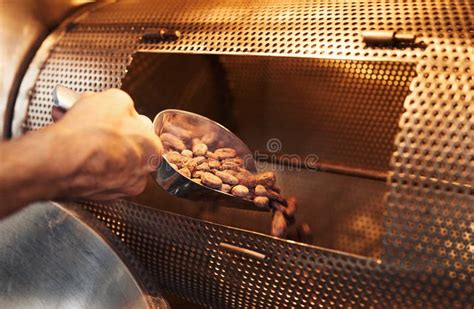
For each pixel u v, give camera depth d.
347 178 0.83
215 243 0.56
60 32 0.72
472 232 0.46
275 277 0.55
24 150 0.43
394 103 0.78
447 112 0.46
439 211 0.47
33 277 0.60
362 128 0.82
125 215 0.62
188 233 0.58
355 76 0.79
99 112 0.46
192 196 0.59
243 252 0.54
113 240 0.59
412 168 0.47
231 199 0.61
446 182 0.46
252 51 0.55
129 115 0.48
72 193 0.47
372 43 0.50
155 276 0.66
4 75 0.72
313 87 0.83
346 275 0.51
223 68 0.85
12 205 0.44
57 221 0.60
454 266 0.47
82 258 0.58
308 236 0.75
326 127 0.85
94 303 0.57
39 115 0.70
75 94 0.53
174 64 0.76
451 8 0.50
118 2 0.73
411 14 0.51
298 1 0.57
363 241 0.75
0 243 0.61
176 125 0.62
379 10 0.53
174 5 0.64
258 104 0.88
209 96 0.85
